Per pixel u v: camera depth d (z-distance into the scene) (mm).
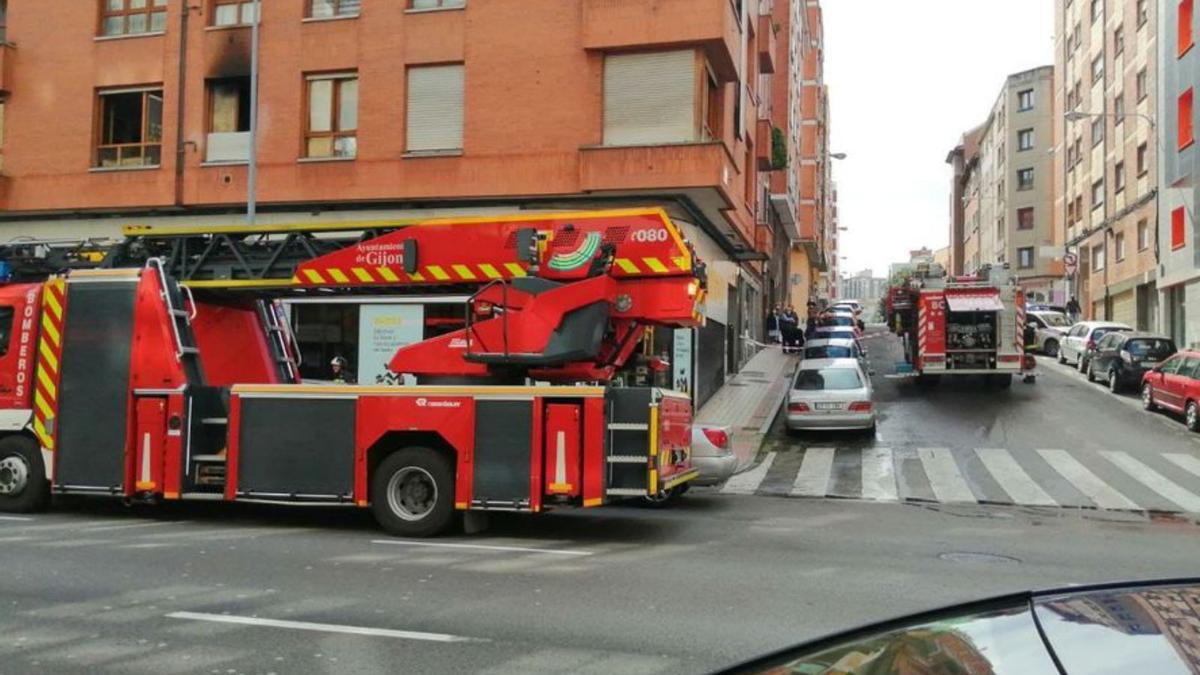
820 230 75188
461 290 10812
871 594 7371
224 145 22500
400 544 9406
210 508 11930
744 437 20094
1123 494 14188
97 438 10734
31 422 11023
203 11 22656
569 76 20359
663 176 19500
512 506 9578
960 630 2178
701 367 23891
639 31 19750
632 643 5906
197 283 11367
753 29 28984
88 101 23219
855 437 20000
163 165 22578
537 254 10141
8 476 11078
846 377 20203
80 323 10938
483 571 8094
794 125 48344
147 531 10062
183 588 7301
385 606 6789
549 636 6051
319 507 12086
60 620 6324
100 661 5438
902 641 2227
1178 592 2236
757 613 6703
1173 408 21016
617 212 10109
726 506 13062
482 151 20719
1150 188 36094
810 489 14859
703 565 8508
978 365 26156
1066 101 52469
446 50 20984
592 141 20125
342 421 10070
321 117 21984
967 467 16547
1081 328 32719
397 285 10734
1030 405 23797
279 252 11180
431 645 5824
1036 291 67812
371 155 21312
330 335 21062
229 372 12211
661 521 11398
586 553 9055
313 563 8352
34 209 23281
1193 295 31469
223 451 10617
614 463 9508
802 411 19703
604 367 10188
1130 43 39125
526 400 9625
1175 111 30250
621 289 10094
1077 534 10859
